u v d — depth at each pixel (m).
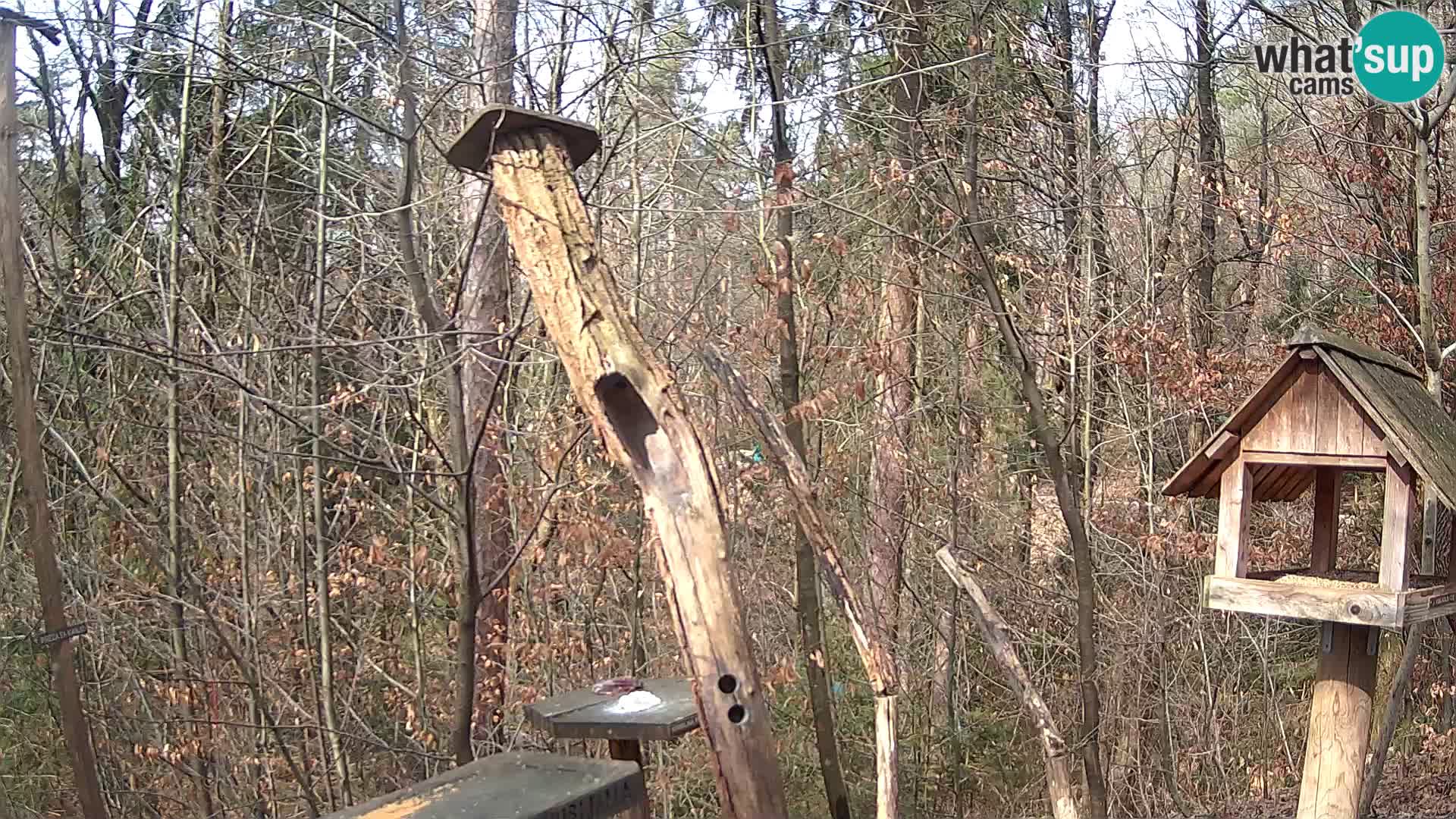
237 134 8.80
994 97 9.14
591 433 6.61
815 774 8.52
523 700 7.12
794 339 6.33
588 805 2.87
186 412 7.68
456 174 7.23
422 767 7.35
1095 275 10.20
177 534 7.17
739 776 2.84
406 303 7.80
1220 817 7.73
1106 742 8.34
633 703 3.81
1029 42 9.32
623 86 6.51
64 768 7.33
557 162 3.41
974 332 9.21
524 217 3.31
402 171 6.82
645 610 8.22
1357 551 9.77
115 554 7.55
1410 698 9.41
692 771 8.01
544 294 3.24
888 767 4.07
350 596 8.40
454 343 6.42
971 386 9.22
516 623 7.39
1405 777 8.62
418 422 4.92
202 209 8.28
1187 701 8.48
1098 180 10.10
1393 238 9.49
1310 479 5.87
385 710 8.23
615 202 7.53
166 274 8.10
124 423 7.54
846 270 8.20
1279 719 8.32
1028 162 9.73
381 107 7.28
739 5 6.82
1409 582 4.86
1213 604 5.06
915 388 8.74
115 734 7.58
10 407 6.85
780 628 8.38
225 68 6.28
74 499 7.61
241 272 8.21
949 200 7.82
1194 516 9.52
